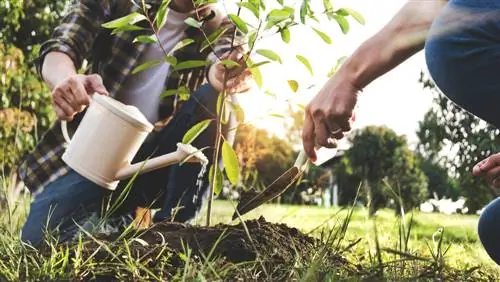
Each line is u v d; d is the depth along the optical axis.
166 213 2.40
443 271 1.80
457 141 5.68
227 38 2.49
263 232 1.79
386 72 1.46
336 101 1.47
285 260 1.69
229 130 2.39
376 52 1.44
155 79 2.59
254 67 1.92
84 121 2.14
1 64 9.05
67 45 2.42
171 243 1.73
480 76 1.43
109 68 2.57
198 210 2.42
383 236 3.06
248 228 1.82
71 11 2.50
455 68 1.44
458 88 1.47
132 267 1.56
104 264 1.61
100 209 2.44
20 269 1.62
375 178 14.16
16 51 9.25
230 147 1.93
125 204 2.50
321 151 1.62
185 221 2.40
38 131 9.52
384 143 14.47
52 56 2.41
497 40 1.40
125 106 2.14
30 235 2.37
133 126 2.09
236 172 1.93
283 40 1.91
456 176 5.84
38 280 1.52
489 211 1.78
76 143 2.14
